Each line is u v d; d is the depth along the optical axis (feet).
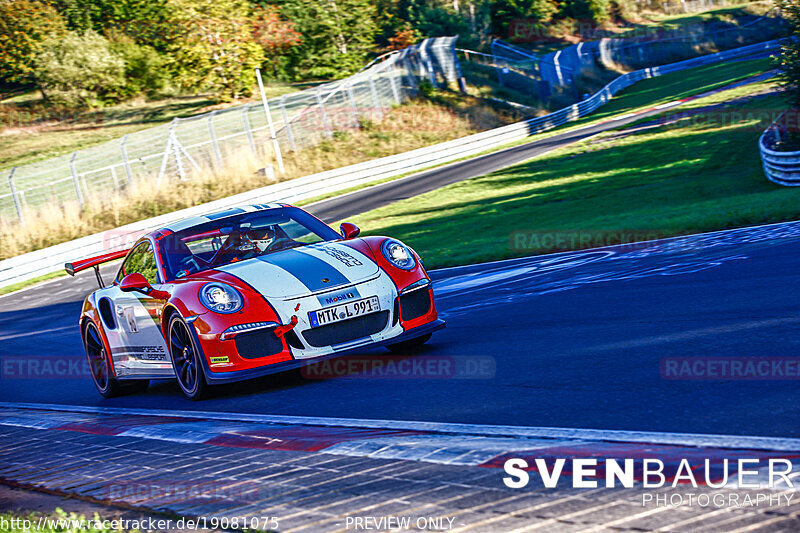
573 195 223.10
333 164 381.81
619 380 42.04
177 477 32.12
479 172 311.68
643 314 63.10
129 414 56.65
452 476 26.94
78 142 463.42
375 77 456.86
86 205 318.45
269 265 56.59
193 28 515.09
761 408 32.81
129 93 555.28
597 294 78.69
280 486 28.40
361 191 326.44
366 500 25.14
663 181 223.71
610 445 29.50
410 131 435.12
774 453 26.20
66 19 598.34
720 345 47.24
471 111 477.77
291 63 610.24
